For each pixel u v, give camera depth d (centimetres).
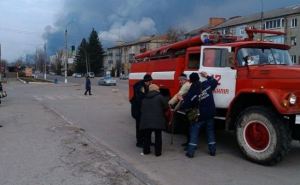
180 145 1023
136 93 1006
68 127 1335
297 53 6762
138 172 759
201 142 1058
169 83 1132
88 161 841
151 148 985
